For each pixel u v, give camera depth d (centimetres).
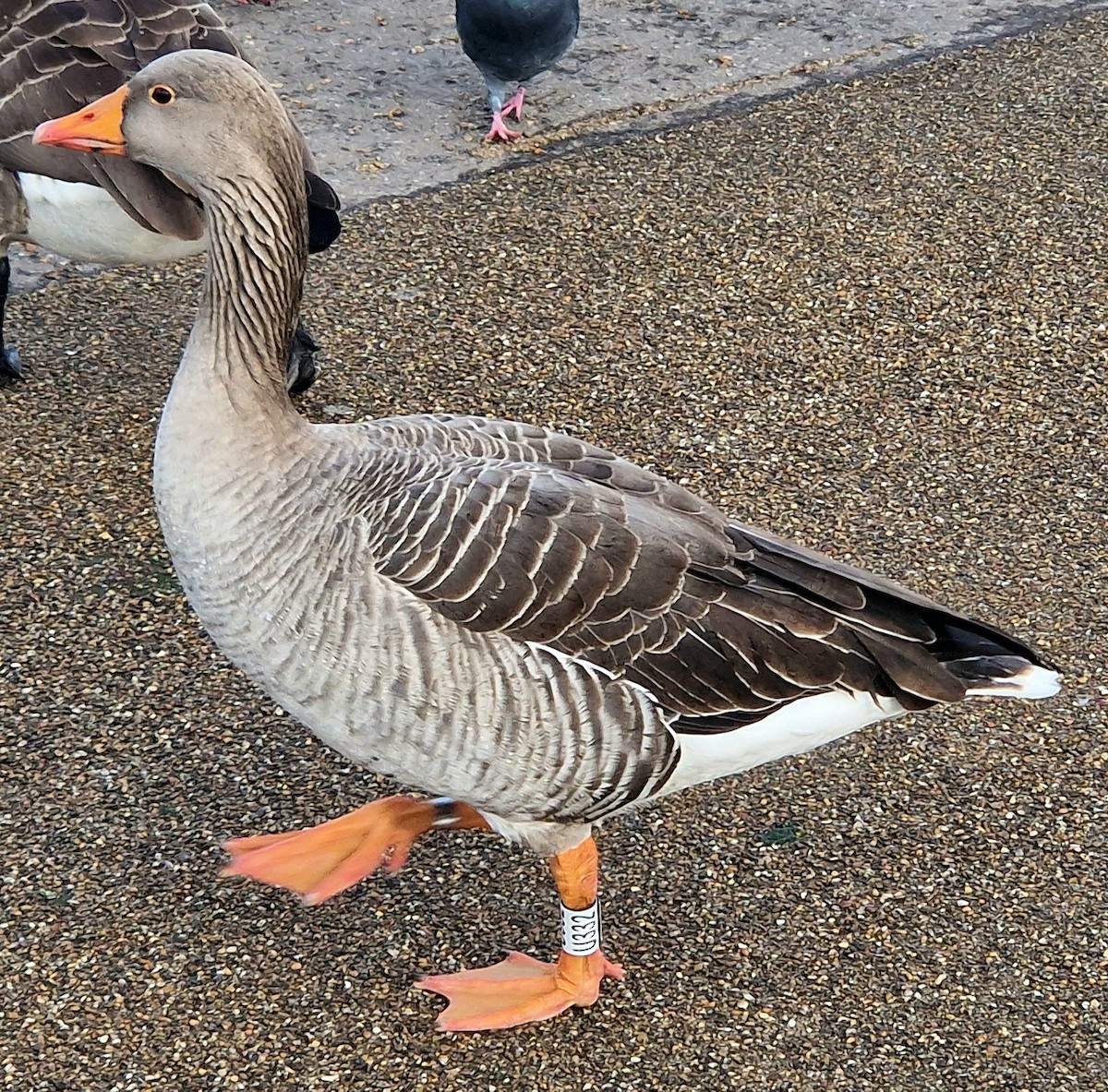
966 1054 115
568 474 114
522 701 108
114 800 132
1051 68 253
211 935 122
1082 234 208
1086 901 126
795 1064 115
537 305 193
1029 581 154
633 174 220
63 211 162
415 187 215
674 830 131
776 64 254
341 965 121
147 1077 112
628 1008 118
